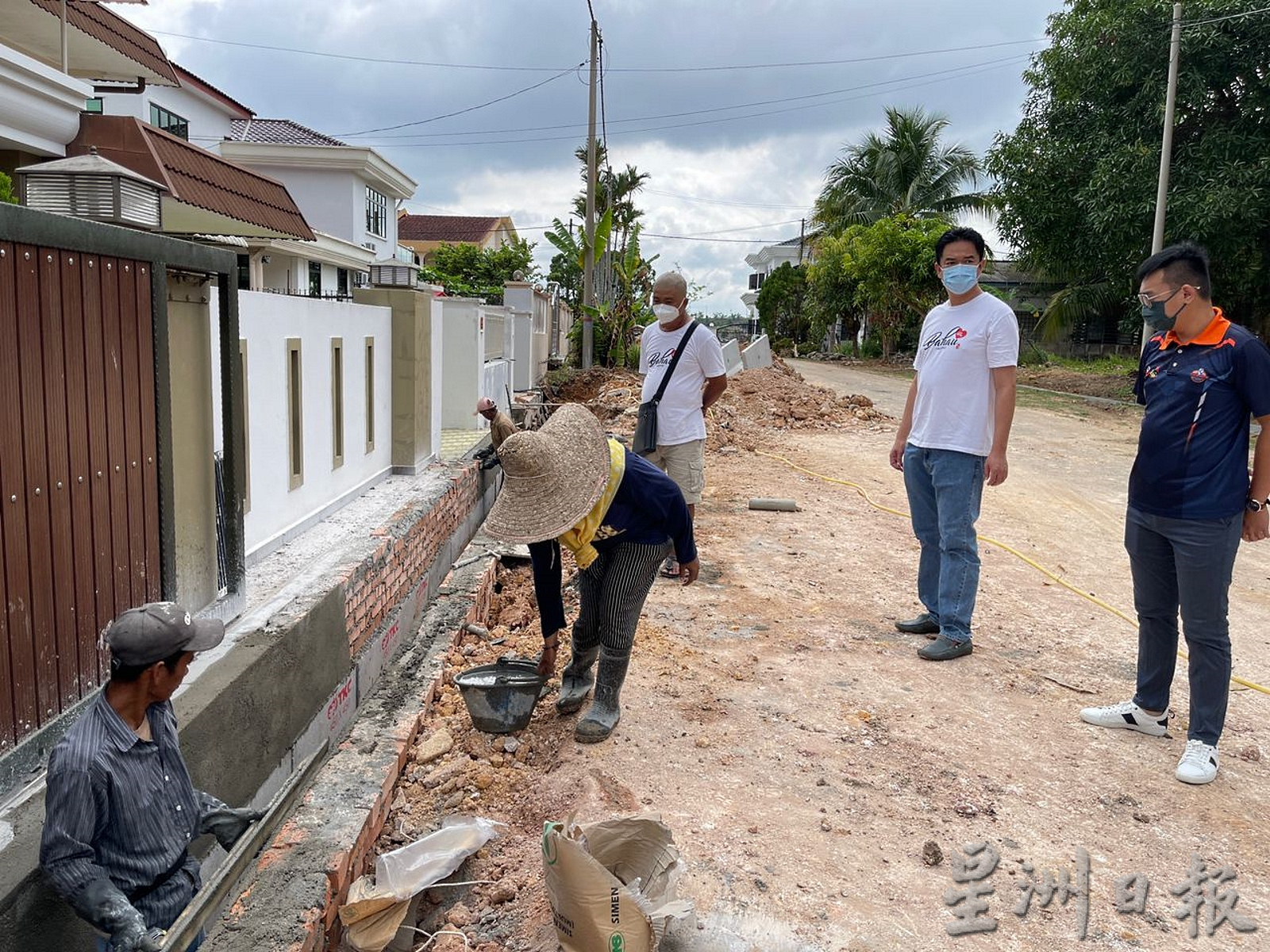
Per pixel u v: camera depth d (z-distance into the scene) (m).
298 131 28.38
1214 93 19.27
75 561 3.30
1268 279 19.41
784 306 47.47
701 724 4.66
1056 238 22.33
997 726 4.77
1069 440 14.99
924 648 5.58
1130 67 19.50
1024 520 9.62
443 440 11.62
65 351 3.21
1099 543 8.86
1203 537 4.12
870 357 37.50
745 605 6.43
